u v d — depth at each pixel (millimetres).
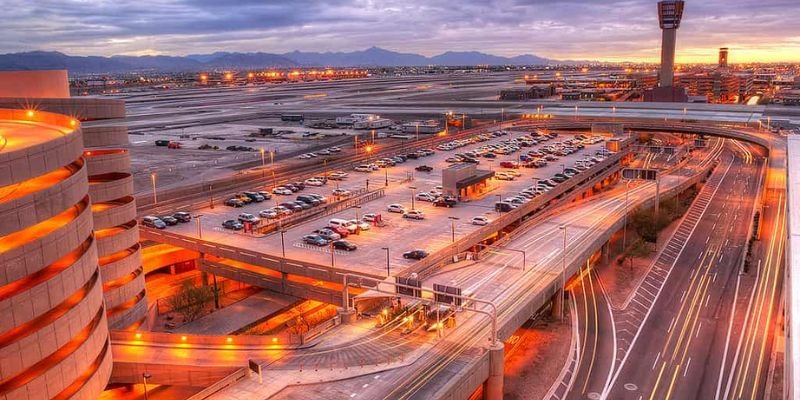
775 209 157750
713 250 126250
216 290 101750
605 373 76500
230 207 142375
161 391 68875
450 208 140375
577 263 102250
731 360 79062
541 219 128750
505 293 87125
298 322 91312
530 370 77812
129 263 79938
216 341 70688
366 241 115188
